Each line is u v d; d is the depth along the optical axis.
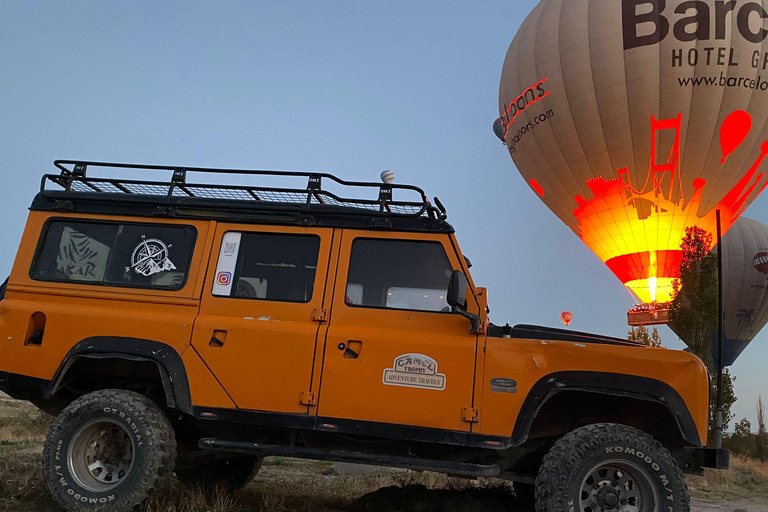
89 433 4.48
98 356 4.52
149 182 4.99
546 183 27.30
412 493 5.63
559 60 24.97
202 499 4.97
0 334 4.67
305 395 4.37
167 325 4.58
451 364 4.33
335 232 4.75
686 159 23.75
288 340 4.47
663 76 23.19
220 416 4.41
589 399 4.69
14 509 4.55
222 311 4.64
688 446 4.48
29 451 7.98
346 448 4.74
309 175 4.86
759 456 24.41
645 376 4.22
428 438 4.23
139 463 4.30
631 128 23.92
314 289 4.62
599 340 4.71
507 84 28.11
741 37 22.77
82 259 4.88
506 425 4.20
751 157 23.53
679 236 24.70
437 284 4.57
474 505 5.39
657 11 23.34
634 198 24.78
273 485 6.39
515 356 4.31
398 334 4.44
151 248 4.86
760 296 37.50
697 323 16.59
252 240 4.81
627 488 4.16
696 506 7.90
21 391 4.74
